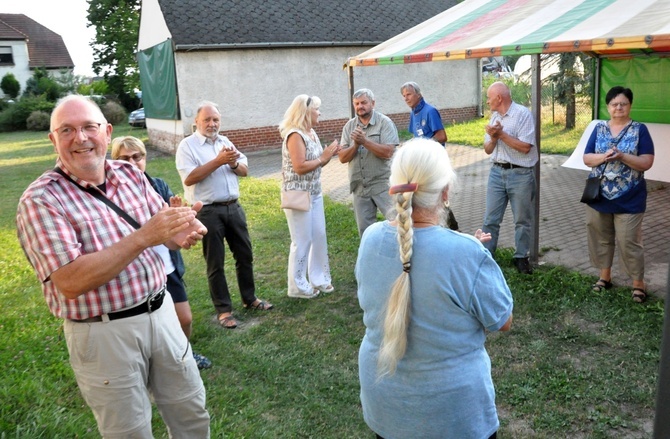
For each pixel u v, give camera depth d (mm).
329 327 4707
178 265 3838
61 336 4809
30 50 42281
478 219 7992
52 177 2285
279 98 16406
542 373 3762
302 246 5203
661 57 8039
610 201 4613
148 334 2459
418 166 1851
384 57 5984
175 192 10633
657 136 8383
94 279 2119
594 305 4680
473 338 1927
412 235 1840
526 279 5336
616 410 3314
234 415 3506
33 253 2182
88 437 3312
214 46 15039
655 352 3898
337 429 3336
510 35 4969
